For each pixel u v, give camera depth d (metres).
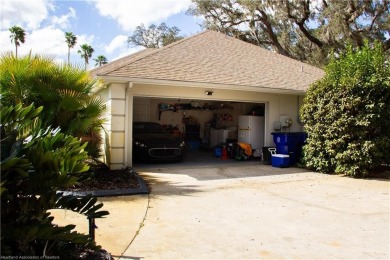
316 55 23.52
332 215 5.46
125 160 9.50
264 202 6.26
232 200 6.38
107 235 4.34
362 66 9.26
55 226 2.73
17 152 2.53
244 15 25.80
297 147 11.23
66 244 2.98
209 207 5.84
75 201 3.07
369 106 8.91
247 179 8.69
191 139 17.08
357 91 9.12
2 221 2.52
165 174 9.16
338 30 20.75
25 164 2.38
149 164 10.98
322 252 3.94
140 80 9.06
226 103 16.44
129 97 9.70
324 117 9.74
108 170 8.84
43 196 2.71
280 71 13.16
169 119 16.89
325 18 21.81
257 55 14.41
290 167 10.82
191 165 10.95
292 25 24.52
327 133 9.65
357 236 4.50
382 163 9.58
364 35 21.05
